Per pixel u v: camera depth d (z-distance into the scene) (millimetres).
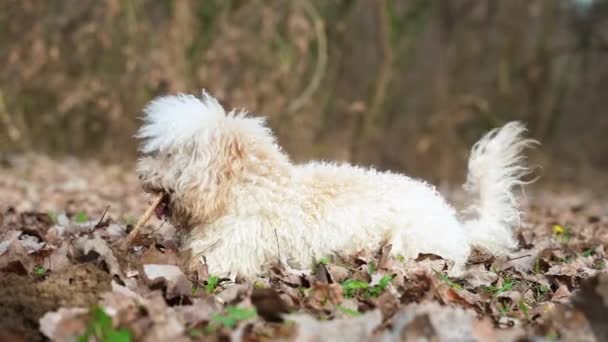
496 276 2240
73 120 5996
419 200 2271
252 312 1898
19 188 3916
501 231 2381
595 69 8742
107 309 1903
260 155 2240
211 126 2205
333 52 5785
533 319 2012
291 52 5461
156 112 2252
